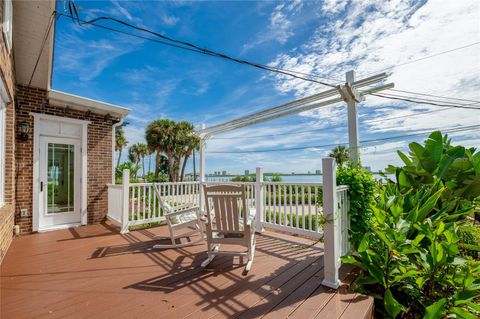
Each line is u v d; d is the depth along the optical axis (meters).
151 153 20.75
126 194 4.71
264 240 4.07
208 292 2.29
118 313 1.95
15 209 4.48
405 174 3.72
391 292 2.49
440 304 2.02
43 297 2.21
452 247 2.29
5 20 2.88
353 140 3.70
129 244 3.88
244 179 11.80
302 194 3.97
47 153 5.02
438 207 3.36
